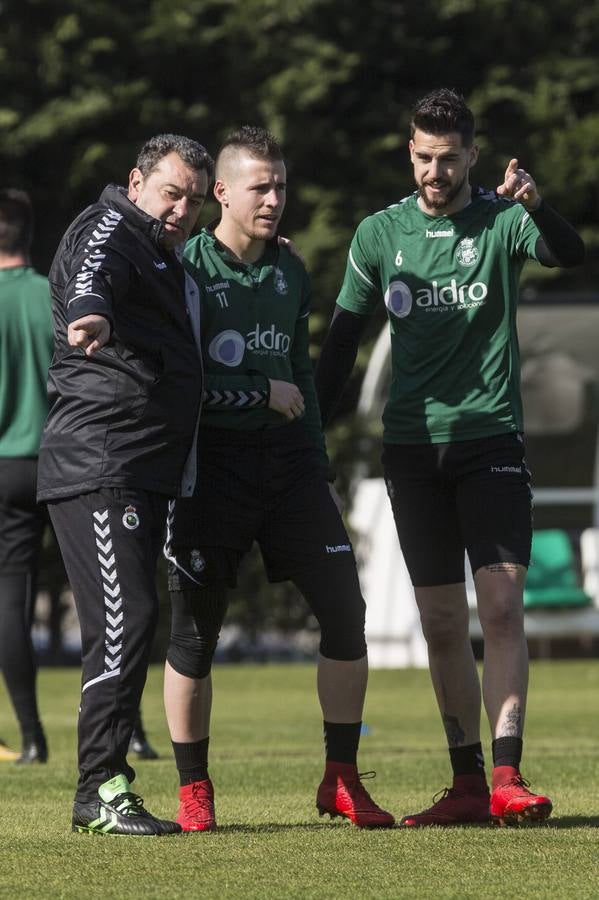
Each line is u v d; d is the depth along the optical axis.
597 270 94.31
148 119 84.75
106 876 15.68
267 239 19.72
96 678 18.73
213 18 89.94
